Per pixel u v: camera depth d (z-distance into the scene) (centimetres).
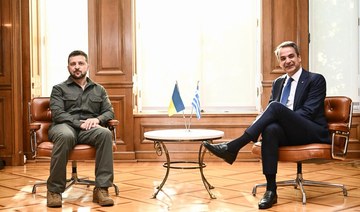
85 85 363
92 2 544
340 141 327
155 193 334
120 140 542
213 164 511
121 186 379
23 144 542
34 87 554
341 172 446
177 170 466
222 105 584
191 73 583
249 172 452
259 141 345
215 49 582
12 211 296
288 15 538
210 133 336
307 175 428
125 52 543
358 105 556
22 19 539
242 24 580
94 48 545
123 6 544
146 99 589
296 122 313
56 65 593
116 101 543
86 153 324
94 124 332
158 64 586
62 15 591
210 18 582
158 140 323
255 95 577
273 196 302
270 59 538
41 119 369
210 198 329
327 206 300
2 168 495
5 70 521
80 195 348
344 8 556
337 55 558
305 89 334
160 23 584
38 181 412
